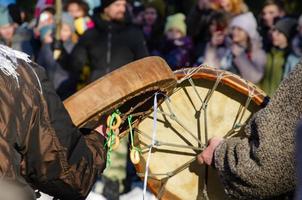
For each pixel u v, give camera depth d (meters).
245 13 10.28
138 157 4.83
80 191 4.12
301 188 2.91
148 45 12.05
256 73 10.12
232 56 10.24
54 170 4.00
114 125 4.49
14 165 3.83
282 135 4.14
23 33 10.79
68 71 9.97
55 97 4.02
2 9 10.37
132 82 4.43
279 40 10.03
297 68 4.14
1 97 3.88
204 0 10.59
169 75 4.56
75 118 4.30
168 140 4.88
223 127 4.91
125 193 8.66
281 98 4.16
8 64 3.94
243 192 4.33
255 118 4.27
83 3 11.09
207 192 4.86
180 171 4.88
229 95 4.93
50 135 3.96
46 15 10.79
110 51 9.48
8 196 3.78
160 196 4.87
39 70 4.03
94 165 4.18
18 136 3.88
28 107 3.93
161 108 4.89
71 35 10.60
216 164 4.46
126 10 9.65
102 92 4.37
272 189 4.23
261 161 4.19
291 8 11.63
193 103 4.93
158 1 12.12
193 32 10.76
